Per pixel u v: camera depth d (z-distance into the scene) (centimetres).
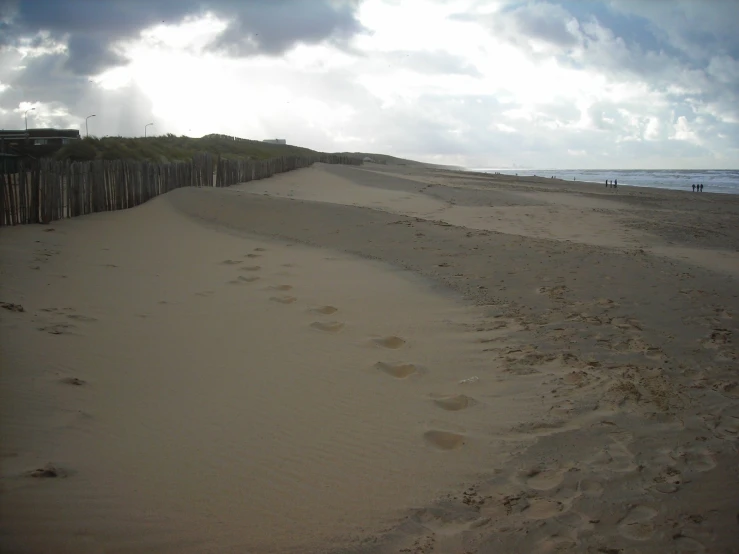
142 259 920
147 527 268
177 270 849
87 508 276
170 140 4856
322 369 494
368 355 533
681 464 342
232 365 490
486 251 995
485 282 808
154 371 463
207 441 359
